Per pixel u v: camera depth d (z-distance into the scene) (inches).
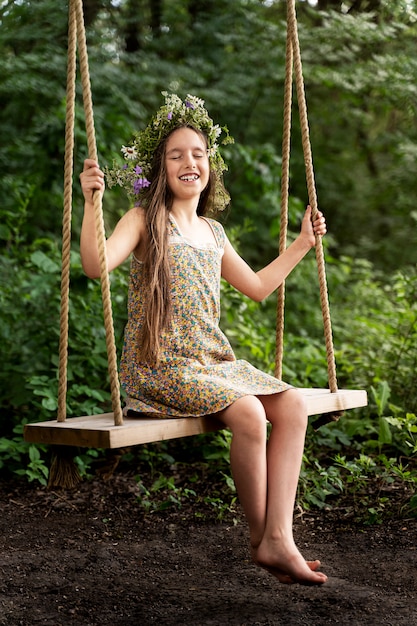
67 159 111.1
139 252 119.0
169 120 124.1
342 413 130.3
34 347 186.5
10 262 213.5
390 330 220.8
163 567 125.9
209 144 129.0
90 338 187.2
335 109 381.4
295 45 134.1
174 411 110.8
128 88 293.6
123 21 315.9
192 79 312.8
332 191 441.7
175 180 121.8
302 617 104.0
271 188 310.2
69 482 110.9
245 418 105.0
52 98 277.1
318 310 291.1
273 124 389.7
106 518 150.4
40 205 262.2
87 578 120.8
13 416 187.9
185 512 153.5
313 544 134.9
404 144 355.9
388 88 293.1
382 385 184.2
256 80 330.6
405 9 264.7
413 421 161.5
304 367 220.2
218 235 128.3
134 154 124.6
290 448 109.1
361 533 139.3
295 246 134.0
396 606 107.0
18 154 271.3
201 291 118.0
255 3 321.7
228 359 119.0
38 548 134.2
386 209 450.0
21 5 273.7
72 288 189.3
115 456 104.9
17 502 159.5
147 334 113.5
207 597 112.6
